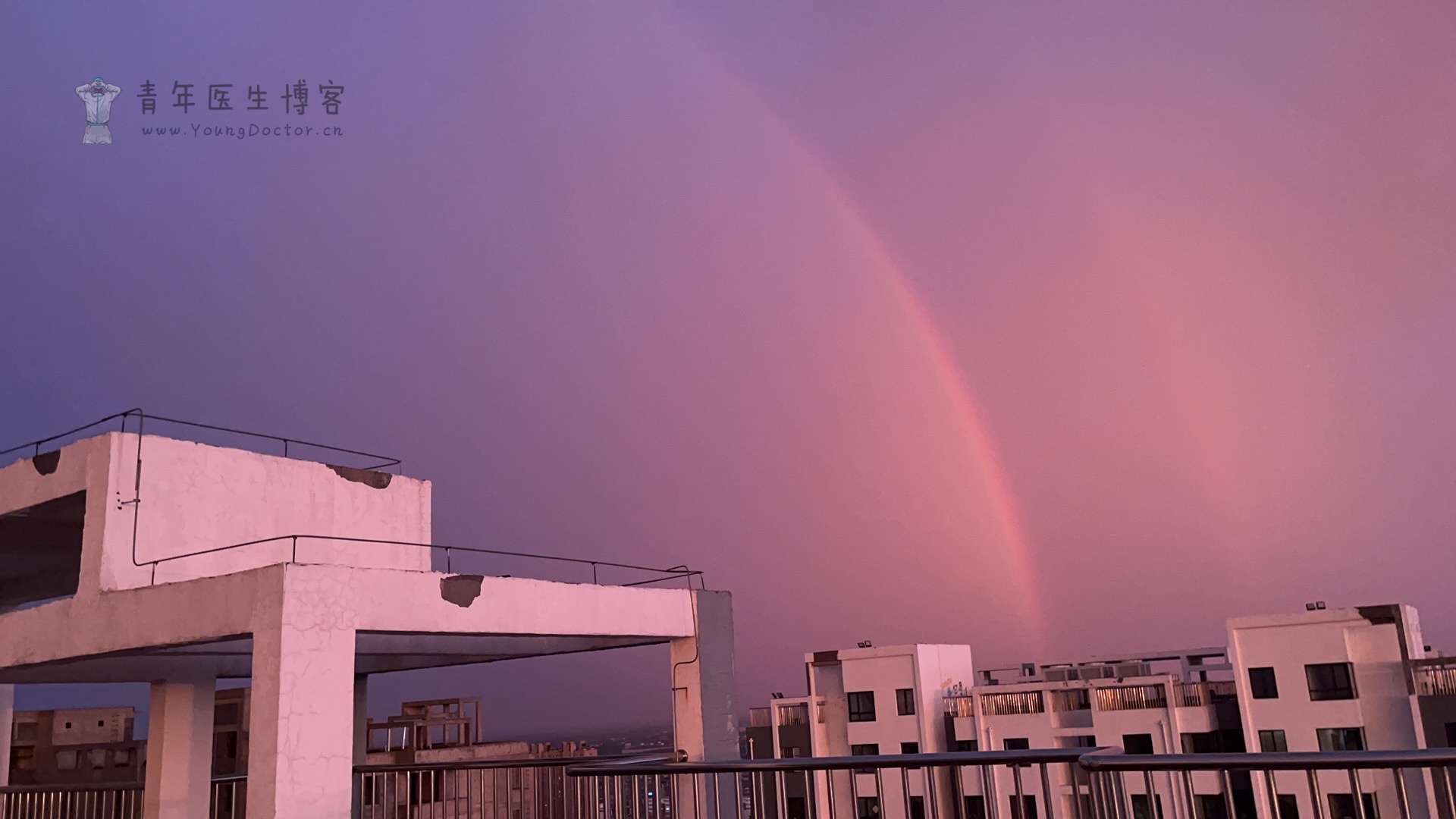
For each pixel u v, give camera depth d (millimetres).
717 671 17219
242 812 19641
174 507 14680
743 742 50906
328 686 11648
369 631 12641
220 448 15477
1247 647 35969
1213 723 36844
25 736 48344
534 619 14602
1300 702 34531
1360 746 33281
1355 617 34281
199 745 16484
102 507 13961
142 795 16062
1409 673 33031
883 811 5910
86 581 13914
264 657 11430
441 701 51906
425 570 18359
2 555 18391
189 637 12359
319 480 16891
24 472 15328
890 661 46594
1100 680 38531
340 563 16891
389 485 18094
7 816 15398
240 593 11953
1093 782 5273
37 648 14406
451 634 13742
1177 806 5160
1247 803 33812
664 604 16750
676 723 16953
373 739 50562
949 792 41062
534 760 9844
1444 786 4289
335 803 11398
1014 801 38875
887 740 45719
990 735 40781
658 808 8484
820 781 43312
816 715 47875
